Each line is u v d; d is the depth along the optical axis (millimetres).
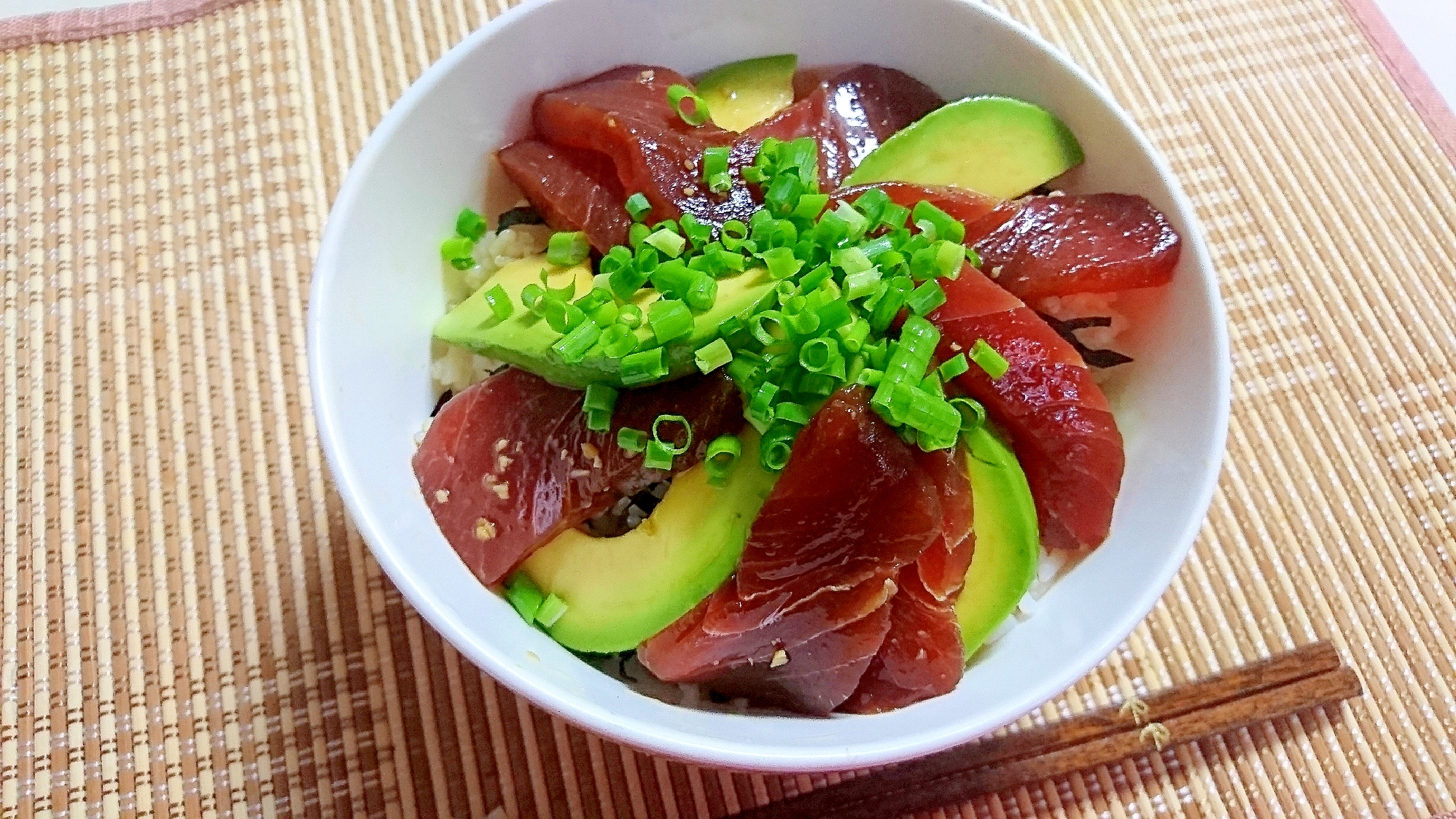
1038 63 264
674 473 242
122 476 296
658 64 277
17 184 324
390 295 253
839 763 214
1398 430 317
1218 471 239
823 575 230
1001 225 256
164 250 319
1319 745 284
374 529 221
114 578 286
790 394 236
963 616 245
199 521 292
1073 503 248
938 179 267
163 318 312
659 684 246
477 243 272
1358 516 307
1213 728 283
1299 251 336
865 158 268
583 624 241
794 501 228
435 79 249
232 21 344
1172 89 354
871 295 235
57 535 290
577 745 276
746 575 229
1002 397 240
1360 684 289
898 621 236
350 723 276
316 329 231
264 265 319
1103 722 283
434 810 270
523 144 271
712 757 211
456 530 245
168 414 302
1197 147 347
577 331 233
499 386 251
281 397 306
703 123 266
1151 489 250
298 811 269
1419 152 349
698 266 240
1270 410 318
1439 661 293
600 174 264
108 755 271
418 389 260
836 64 282
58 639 280
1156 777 281
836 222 242
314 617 284
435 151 258
